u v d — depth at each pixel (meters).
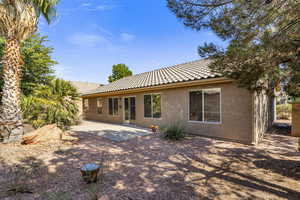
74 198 2.73
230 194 2.91
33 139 6.01
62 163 4.32
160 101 9.62
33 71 9.62
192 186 3.21
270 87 4.10
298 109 7.79
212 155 5.04
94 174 3.24
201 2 3.40
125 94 12.28
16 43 5.96
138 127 10.66
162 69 13.97
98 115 15.42
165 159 4.73
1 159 4.41
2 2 5.19
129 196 2.84
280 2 2.68
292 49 2.86
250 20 3.02
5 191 2.95
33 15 5.75
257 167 4.11
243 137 6.35
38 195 2.83
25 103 7.95
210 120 7.34
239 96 6.43
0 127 5.86
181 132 7.43
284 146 6.01
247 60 3.31
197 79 7.00
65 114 9.10
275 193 2.93
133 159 4.71
